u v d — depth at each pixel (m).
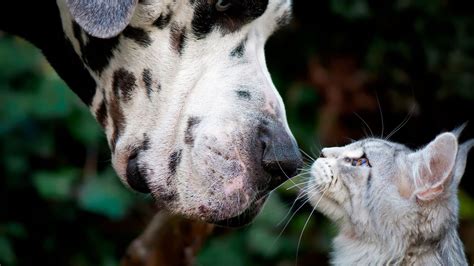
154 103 3.83
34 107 6.22
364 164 4.35
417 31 7.07
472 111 7.25
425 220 4.15
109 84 3.92
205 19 3.78
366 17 7.02
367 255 4.33
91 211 6.57
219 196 3.68
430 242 4.18
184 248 4.51
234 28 3.83
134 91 3.86
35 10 3.98
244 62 3.84
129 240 6.81
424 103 7.24
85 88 4.04
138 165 3.85
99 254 6.71
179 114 3.80
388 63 7.16
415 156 4.21
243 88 3.79
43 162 6.54
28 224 6.58
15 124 6.21
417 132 7.34
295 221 6.68
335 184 4.35
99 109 4.02
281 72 7.28
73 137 6.42
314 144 6.66
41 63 6.38
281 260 6.68
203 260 6.59
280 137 3.74
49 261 6.64
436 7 7.03
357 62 7.25
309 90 7.20
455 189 4.15
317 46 7.26
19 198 6.54
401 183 4.22
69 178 6.35
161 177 3.79
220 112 3.73
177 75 3.81
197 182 3.71
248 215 3.75
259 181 3.70
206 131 3.71
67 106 6.26
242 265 6.61
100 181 6.38
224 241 6.67
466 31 7.09
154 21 3.77
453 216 4.18
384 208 4.24
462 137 7.32
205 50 3.81
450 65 7.09
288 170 3.71
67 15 3.90
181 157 3.76
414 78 7.20
